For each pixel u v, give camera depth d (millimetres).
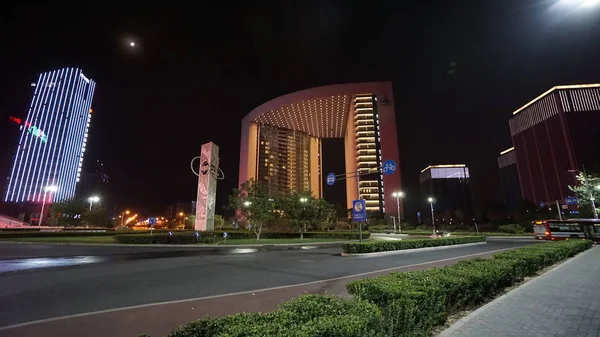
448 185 173125
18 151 130750
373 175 115625
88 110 167250
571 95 133375
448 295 5570
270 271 13070
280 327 3324
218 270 13172
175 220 130500
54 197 126500
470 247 27953
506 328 5203
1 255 18391
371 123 122000
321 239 40469
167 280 10758
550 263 12820
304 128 173375
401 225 91438
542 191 140250
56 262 15500
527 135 150875
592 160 89375
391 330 3977
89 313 6762
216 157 43062
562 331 5086
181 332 3215
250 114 163125
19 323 6070
